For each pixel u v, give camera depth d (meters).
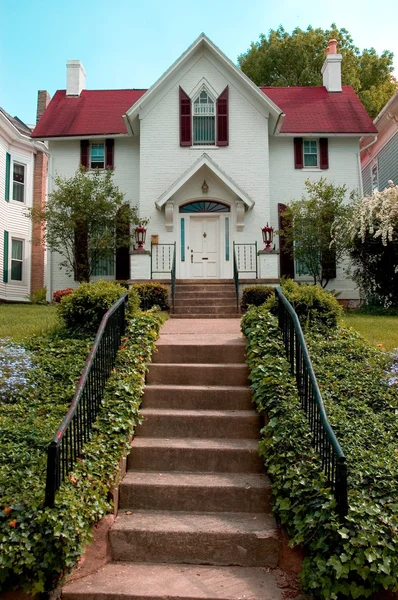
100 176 17.39
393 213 13.98
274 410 4.88
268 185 16.56
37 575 3.41
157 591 3.58
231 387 5.89
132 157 17.56
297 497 3.94
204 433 5.28
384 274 14.30
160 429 5.31
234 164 16.64
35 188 21.28
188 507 4.43
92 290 7.85
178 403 5.70
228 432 5.26
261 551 3.95
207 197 16.38
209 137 16.91
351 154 17.69
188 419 5.30
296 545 3.83
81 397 4.47
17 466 4.10
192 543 4.00
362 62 31.09
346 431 4.75
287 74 29.78
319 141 17.70
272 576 3.79
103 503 4.01
